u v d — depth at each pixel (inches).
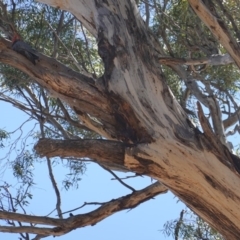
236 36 251.3
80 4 191.8
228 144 220.2
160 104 173.9
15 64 187.8
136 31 183.2
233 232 171.3
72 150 162.2
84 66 294.4
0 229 200.2
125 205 204.1
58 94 183.9
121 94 172.2
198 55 297.1
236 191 168.6
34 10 313.9
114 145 163.6
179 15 298.2
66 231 201.6
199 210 173.8
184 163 167.5
